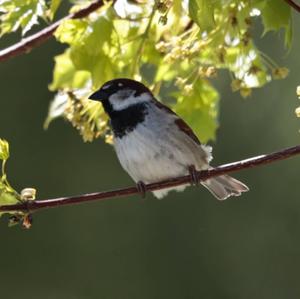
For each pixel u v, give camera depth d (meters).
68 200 6.77
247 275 14.45
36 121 14.75
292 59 13.97
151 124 7.89
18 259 15.10
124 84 7.88
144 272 14.76
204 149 8.22
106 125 8.02
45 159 14.75
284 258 14.39
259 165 6.93
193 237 14.69
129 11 7.61
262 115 14.21
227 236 14.48
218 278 14.54
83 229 15.04
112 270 14.91
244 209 14.52
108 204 14.96
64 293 15.02
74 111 7.86
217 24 7.40
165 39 7.96
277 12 7.14
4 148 6.73
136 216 14.91
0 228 15.10
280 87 14.19
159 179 8.08
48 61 14.70
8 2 7.33
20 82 14.74
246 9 7.27
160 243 14.78
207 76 7.60
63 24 7.31
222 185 8.48
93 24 7.38
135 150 7.91
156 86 8.14
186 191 14.72
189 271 14.63
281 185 14.42
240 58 7.64
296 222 14.32
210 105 8.45
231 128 14.24
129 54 7.97
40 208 6.71
